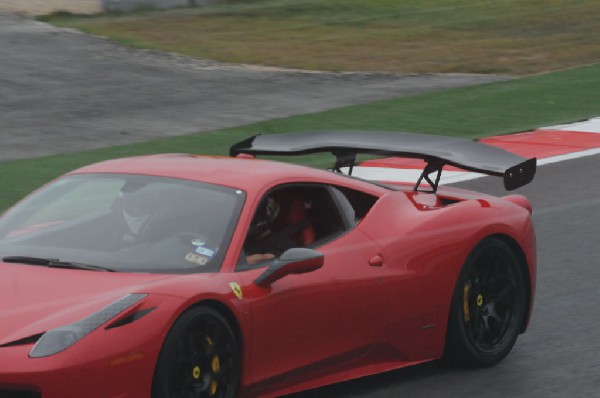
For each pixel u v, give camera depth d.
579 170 28.72
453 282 14.10
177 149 32.56
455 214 14.48
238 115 38.31
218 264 11.88
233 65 48.25
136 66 46.94
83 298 10.83
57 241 12.22
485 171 15.23
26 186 26.86
